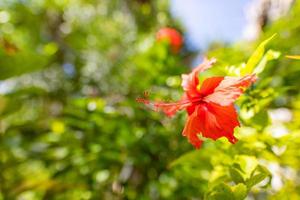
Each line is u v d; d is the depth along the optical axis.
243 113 2.15
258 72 1.97
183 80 1.89
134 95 3.83
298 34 2.90
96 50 5.29
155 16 5.79
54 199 3.42
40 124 4.20
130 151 3.22
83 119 3.29
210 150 2.16
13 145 3.93
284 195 2.23
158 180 3.32
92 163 3.30
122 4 5.93
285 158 2.27
